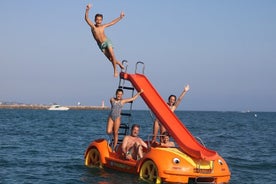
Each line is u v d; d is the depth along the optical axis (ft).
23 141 73.26
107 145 41.42
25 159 48.88
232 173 41.91
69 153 56.13
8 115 258.37
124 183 34.32
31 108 541.34
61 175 38.32
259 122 213.46
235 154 58.95
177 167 33.22
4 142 70.44
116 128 41.06
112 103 41.06
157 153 34.53
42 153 55.42
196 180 33.81
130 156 37.93
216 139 86.89
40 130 108.06
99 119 209.46
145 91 41.27
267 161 51.85
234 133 110.32
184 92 41.60
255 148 68.44
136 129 39.09
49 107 545.85
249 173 42.34
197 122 192.54
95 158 42.45
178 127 38.27
